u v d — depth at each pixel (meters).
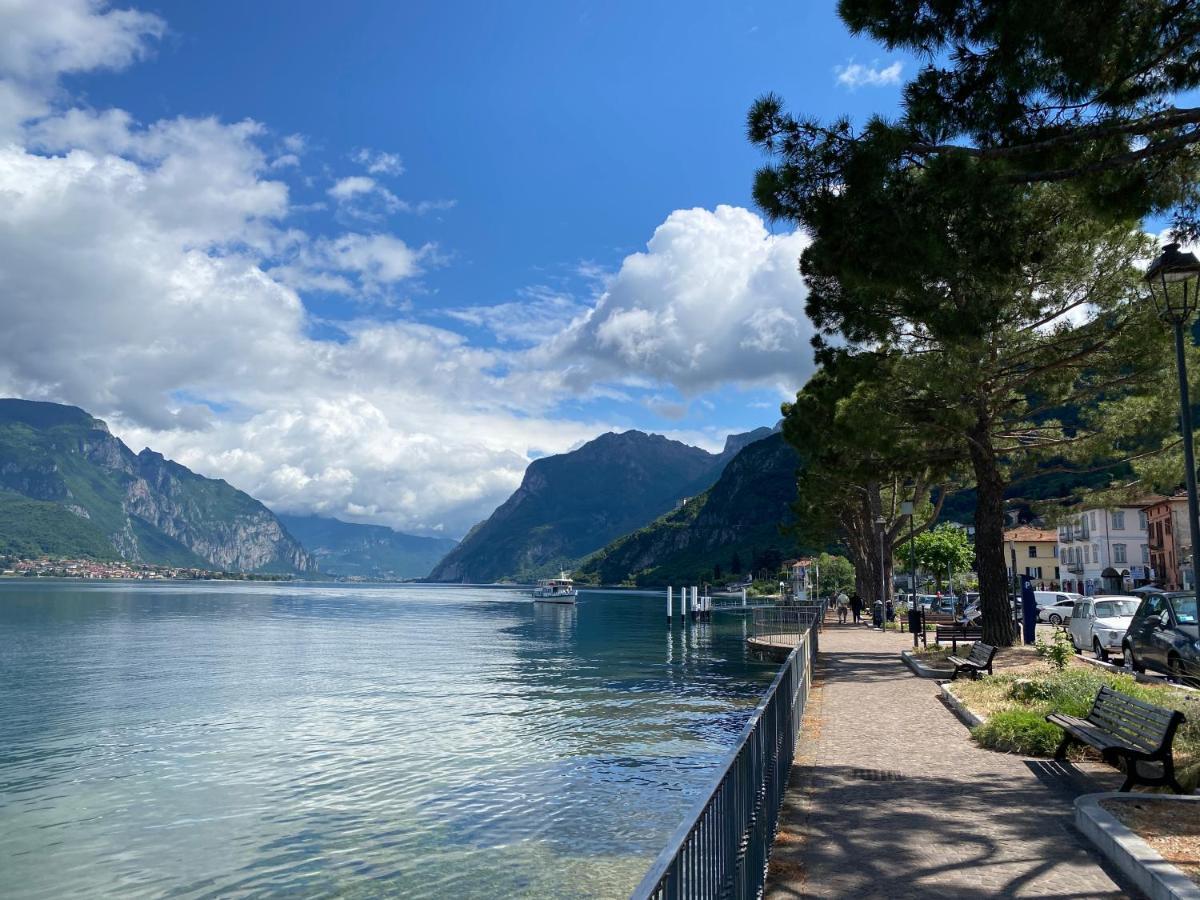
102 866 11.97
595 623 90.06
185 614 94.62
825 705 15.84
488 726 22.78
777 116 9.17
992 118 8.99
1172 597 18.38
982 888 5.99
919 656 24.95
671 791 15.42
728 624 86.38
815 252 9.59
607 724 23.00
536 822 13.47
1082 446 24.56
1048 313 22.38
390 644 55.25
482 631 72.62
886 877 6.28
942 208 8.91
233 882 11.24
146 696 29.50
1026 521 110.44
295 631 68.38
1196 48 9.01
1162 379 21.95
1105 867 6.37
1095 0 8.15
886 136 8.71
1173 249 11.30
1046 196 10.69
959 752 11.22
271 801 15.16
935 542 67.69
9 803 15.27
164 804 15.11
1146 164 9.98
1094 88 8.72
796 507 56.69
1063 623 39.03
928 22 8.70
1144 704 8.91
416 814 14.08
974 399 23.84
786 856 6.85
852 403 21.89
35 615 84.88
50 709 26.58
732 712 25.27
